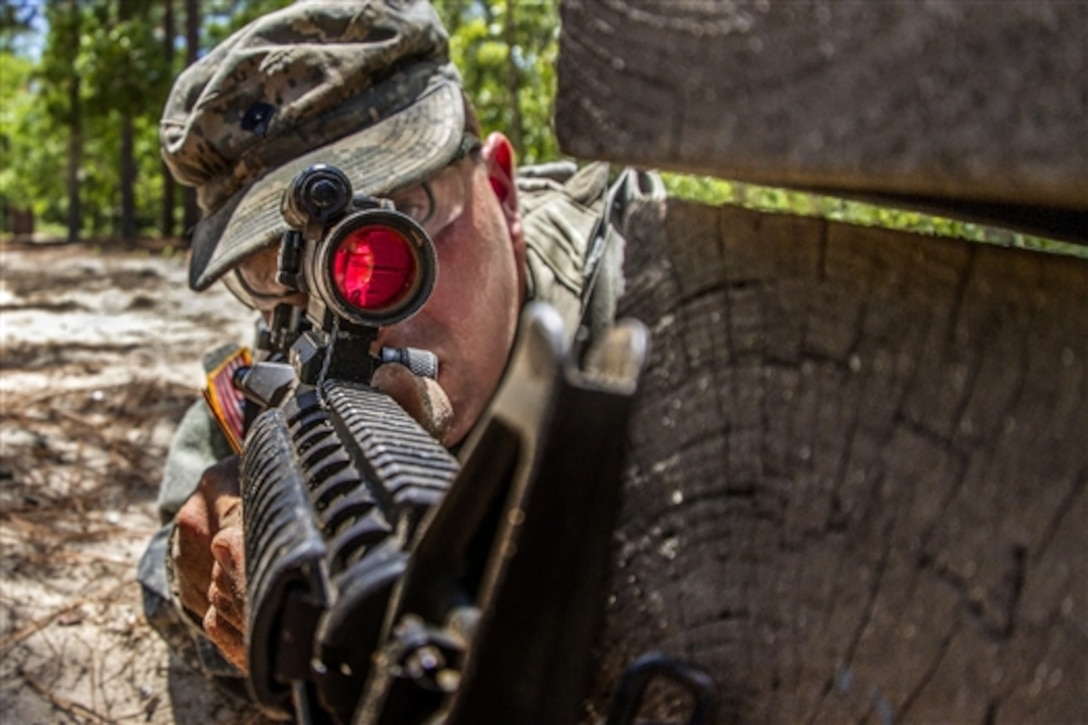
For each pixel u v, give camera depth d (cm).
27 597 253
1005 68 52
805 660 69
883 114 55
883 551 65
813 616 69
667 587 76
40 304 763
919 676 63
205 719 206
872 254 69
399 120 168
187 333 640
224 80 171
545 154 582
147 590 208
